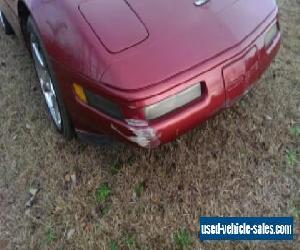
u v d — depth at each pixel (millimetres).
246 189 2834
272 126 3172
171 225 2688
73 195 2887
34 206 2861
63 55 2564
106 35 2445
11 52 4121
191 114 2482
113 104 2410
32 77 3818
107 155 3100
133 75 2350
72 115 2801
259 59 2680
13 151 3217
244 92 2709
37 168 3082
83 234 2682
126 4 2559
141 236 2645
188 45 2447
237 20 2592
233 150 3047
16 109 3543
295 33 3984
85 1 2592
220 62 2469
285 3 4359
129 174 2973
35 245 2662
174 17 2520
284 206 2730
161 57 2396
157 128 2424
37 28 2803
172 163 3012
